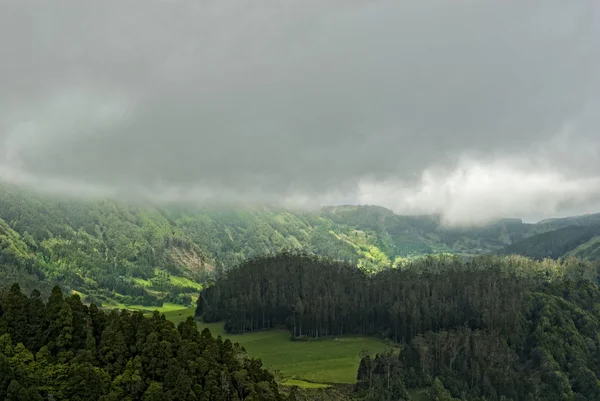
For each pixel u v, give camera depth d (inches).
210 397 3425.2
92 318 3868.1
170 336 3686.0
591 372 6200.8
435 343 6274.6
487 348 6314.0
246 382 3622.0
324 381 5723.4
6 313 3582.7
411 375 5738.2
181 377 3341.5
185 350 3587.6
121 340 3543.3
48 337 3560.5
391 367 5713.6
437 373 5920.3
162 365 3486.7
